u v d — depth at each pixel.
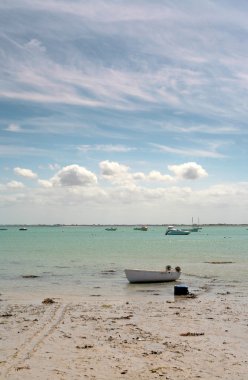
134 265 51.69
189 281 37.34
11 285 34.00
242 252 76.88
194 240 137.25
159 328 18.06
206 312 22.08
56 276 40.31
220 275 41.75
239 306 24.09
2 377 11.76
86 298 27.61
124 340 15.91
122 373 12.15
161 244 109.44
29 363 13.01
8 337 16.39
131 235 196.38
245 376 11.97
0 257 64.06
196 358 13.61
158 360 13.38
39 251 78.88
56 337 16.38
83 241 127.75
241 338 16.36
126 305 24.52
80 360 13.34
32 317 20.55
